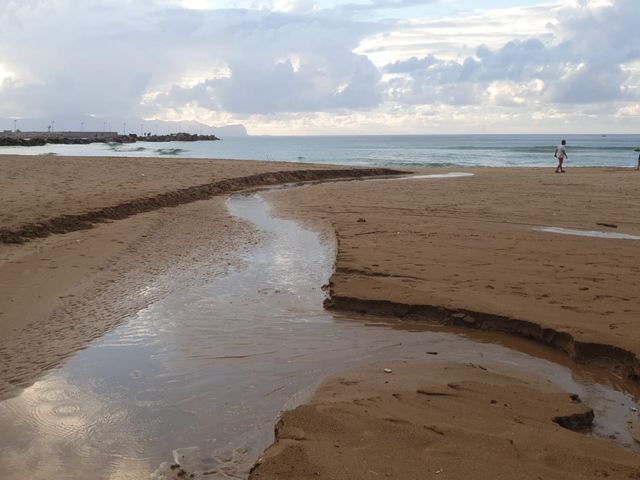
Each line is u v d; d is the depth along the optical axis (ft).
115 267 29.66
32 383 16.62
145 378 17.12
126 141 437.17
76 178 67.92
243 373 17.53
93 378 17.06
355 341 20.36
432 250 32.89
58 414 14.88
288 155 200.85
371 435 12.60
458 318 22.00
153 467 12.51
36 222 36.99
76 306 23.34
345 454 11.76
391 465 11.35
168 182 67.62
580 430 14.10
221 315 23.00
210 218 47.60
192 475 12.16
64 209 42.45
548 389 16.25
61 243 34.04
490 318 21.49
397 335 21.06
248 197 65.26
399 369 17.48
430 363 18.06
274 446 12.32
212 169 88.48
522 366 18.30
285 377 17.22
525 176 90.58
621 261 30.12
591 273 27.50
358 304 23.56
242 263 31.86
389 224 43.21
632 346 17.92
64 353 18.84
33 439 13.66
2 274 26.94
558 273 27.55
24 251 31.63
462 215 48.03
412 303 22.86
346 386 16.03
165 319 22.40
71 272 27.94
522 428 13.17
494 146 332.39
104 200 48.42
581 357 18.57
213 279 28.37
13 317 21.67
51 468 12.47
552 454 11.89
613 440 13.66
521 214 48.39
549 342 19.93
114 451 13.16
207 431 14.02
